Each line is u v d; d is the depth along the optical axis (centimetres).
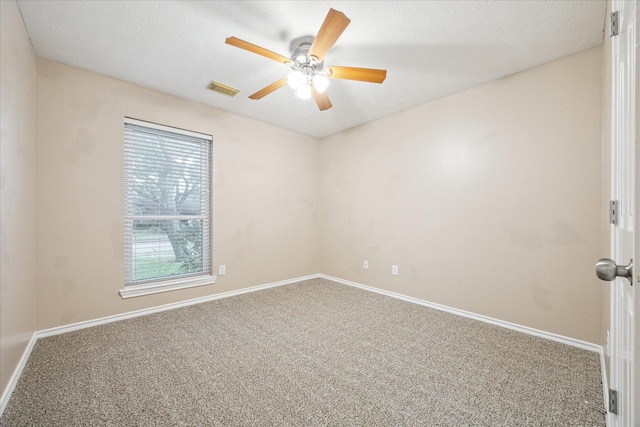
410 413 148
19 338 182
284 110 343
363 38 203
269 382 174
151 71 254
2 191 150
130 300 277
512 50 219
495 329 254
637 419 56
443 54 224
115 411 147
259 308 307
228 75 260
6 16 156
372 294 362
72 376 177
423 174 321
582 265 219
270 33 200
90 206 253
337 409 151
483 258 272
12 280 168
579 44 211
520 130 250
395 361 199
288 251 414
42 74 230
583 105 219
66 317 241
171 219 309
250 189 370
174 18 185
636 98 56
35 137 225
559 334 229
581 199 220
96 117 256
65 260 241
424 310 303
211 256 336
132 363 193
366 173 386
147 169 292
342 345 223
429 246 316
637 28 56
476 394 164
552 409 151
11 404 151
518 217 251
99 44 214
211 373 183
